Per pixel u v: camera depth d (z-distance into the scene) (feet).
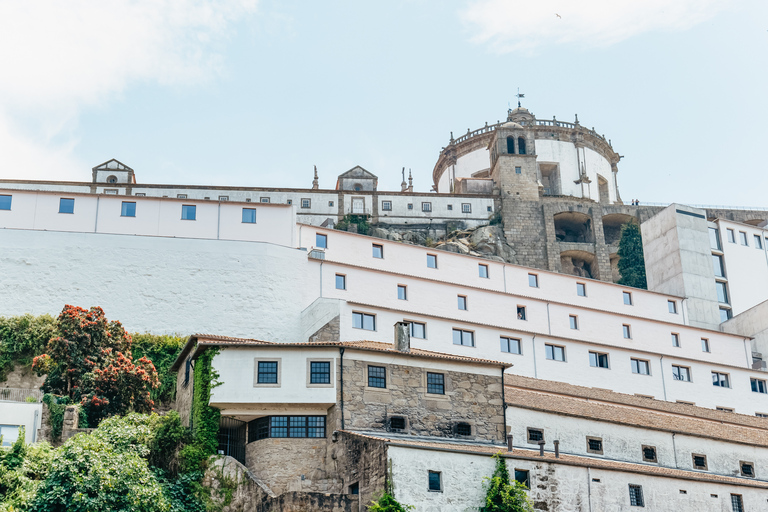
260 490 136.26
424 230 342.03
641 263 344.28
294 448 146.41
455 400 152.97
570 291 270.05
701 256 309.42
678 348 263.70
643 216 360.89
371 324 201.46
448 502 130.00
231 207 240.32
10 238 217.97
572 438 162.71
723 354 269.23
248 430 151.94
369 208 340.18
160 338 209.46
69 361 175.52
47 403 155.53
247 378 148.05
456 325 213.66
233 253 224.74
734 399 245.65
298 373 148.25
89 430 156.04
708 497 154.40
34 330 196.03
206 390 148.25
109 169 328.70
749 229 325.62
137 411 170.71
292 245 239.91
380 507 123.24
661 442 170.71
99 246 220.64
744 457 177.37
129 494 129.29
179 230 235.81
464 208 348.38
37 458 133.08
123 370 170.81
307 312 217.15
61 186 310.04
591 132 395.75
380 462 130.21
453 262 259.19
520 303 248.32
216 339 163.32
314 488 143.23
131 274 219.61
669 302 286.87
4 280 214.48
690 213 315.17
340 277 231.50
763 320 286.25
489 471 134.92
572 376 224.53
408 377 151.53
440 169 412.57
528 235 346.95
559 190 381.19
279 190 333.62
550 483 139.03
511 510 129.59
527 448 156.76
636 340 258.98
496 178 360.69
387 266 251.39
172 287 220.02
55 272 216.95
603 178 395.75
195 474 142.41
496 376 157.48
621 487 145.69
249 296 221.66
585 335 252.21
